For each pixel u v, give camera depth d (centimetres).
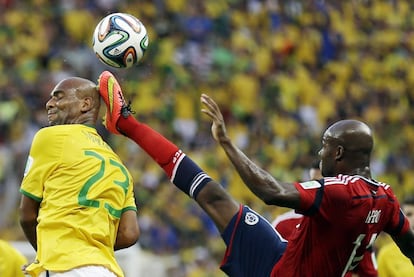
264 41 6119
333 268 1773
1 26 5256
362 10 6944
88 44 5300
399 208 1834
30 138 4506
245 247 1859
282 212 4472
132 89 5144
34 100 4747
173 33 5684
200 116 5234
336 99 6103
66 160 1691
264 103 5659
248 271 1856
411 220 2538
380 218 1794
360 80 6406
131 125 1791
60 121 1759
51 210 1666
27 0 5444
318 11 6594
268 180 1683
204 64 5616
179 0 5862
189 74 5484
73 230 1648
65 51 5175
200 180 1812
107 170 1709
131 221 1727
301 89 5950
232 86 5578
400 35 6925
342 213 1728
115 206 1700
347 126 1786
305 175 5075
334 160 1789
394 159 5828
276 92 5750
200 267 4081
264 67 5931
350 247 1770
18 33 5234
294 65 6131
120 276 1681
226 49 5812
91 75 4884
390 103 6334
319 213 1717
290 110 5712
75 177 1683
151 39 5547
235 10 6131
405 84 6594
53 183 1683
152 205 4362
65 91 1767
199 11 5900
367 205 1748
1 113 4566
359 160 1780
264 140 5366
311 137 5584
